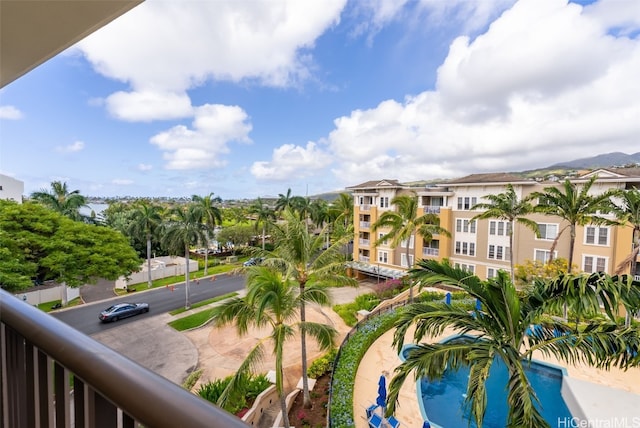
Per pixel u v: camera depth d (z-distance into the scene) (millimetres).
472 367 4645
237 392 6793
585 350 4730
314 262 9414
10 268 11742
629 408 8016
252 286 7305
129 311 16172
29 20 1248
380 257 26938
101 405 800
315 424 8102
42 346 928
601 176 16703
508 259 20109
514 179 19891
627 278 4520
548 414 8648
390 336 13016
